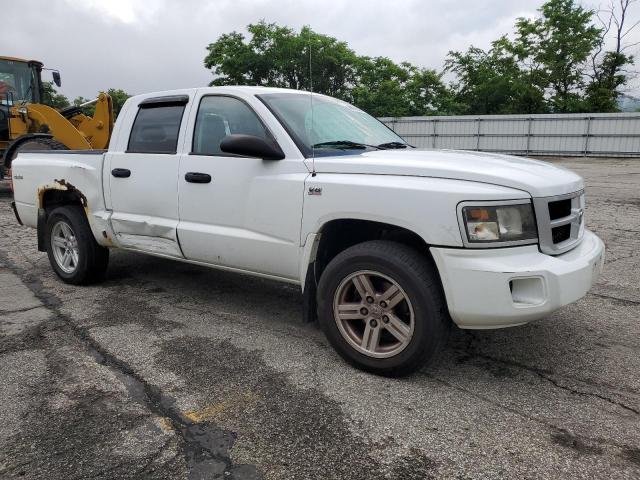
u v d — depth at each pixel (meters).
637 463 2.47
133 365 3.51
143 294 5.05
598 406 2.98
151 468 2.45
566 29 37.56
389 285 3.24
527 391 3.15
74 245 5.28
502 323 2.97
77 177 4.98
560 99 37.28
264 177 3.69
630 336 3.97
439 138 30.92
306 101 4.23
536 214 2.99
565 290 2.94
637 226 8.30
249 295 5.02
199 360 3.58
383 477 2.38
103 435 2.71
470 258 2.91
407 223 3.06
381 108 33.88
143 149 4.57
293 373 3.38
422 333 3.07
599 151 26.97
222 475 2.39
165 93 4.55
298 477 2.38
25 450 2.58
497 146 29.42
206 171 4.03
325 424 2.79
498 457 2.52
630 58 37.31
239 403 3.01
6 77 12.38
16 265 6.19
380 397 3.07
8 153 11.27
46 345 3.84
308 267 3.56
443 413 2.90
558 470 2.42
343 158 3.48
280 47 31.80
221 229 3.99
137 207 4.56
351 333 3.40
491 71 39.06
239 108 3.99
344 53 32.56
